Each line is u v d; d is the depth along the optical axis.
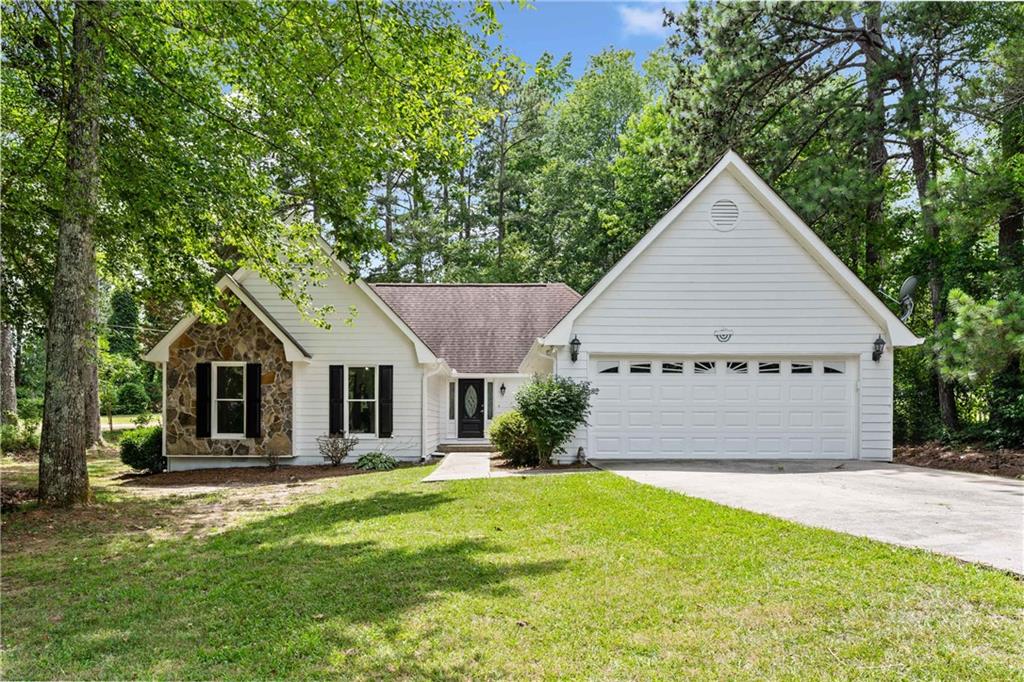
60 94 10.52
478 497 9.95
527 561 6.27
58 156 10.98
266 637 4.68
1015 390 14.78
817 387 14.97
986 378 12.93
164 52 10.82
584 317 14.92
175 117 10.62
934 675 3.72
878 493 9.64
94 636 4.86
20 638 4.88
